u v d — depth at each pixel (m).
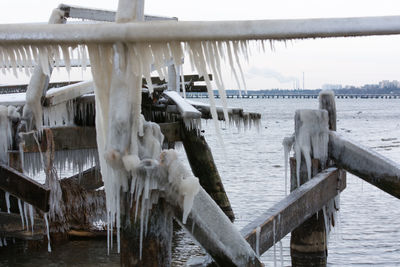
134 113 3.52
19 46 3.38
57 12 6.06
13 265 7.50
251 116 11.02
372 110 125.81
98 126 3.76
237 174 20.06
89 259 7.88
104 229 8.95
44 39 3.33
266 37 3.25
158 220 3.60
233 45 3.34
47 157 7.66
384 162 6.07
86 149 9.05
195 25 3.26
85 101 8.70
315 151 6.39
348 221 12.15
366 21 3.19
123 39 3.31
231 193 15.62
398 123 63.97
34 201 6.20
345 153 6.34
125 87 3.45
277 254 9.27
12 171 6.23
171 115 11.20
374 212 13.10
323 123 6.41
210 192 11.29
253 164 23.75
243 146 34.25
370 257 9.49
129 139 3.52
